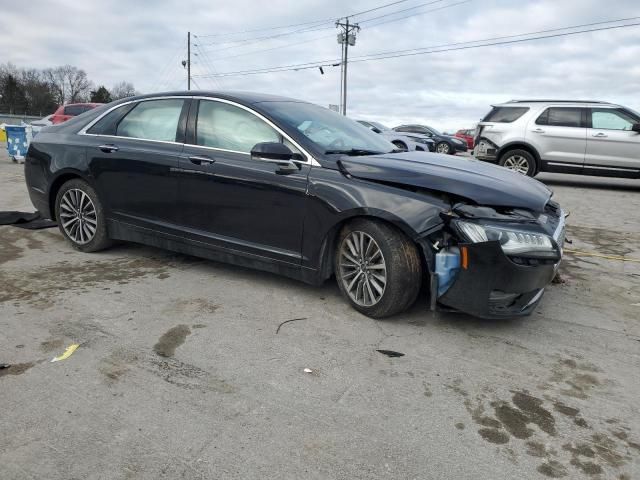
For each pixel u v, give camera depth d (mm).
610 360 3207
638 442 2426
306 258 3844
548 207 3814
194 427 2443
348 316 3734
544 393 2816
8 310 3676
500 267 3188
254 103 4203
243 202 4059
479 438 2424
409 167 3643
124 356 3080
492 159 11742
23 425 2424
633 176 10539
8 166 13500
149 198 4590
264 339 3352
